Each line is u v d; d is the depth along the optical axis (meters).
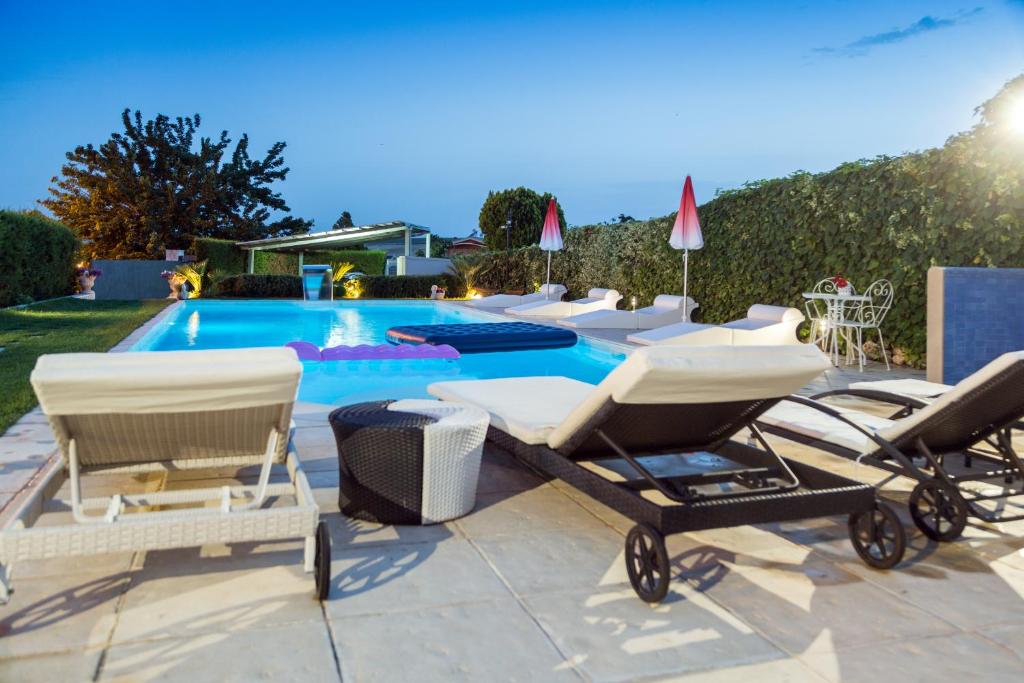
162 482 3.89
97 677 2.07
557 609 2.56
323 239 25.81
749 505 2.74
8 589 2.42
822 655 2.28
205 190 40.53
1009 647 2.35
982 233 7.86
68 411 2.51
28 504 2.62
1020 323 6.78
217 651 2.22
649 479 2.96
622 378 2.78
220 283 23.56
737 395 3.00
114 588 2.64
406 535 3.25
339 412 3.58
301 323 16.17
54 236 19.00
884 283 9.02
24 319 13.62
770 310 10.33
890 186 8.93
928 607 2.63
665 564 2.57
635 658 2.24
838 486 3.09
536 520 3.47
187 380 2.49
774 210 11.02
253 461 3.28
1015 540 3.29
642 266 15.18
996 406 3.38
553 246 17.11
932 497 3.34
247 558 2.93
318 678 2.09
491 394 4.70
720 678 2.14
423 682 2.08
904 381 5.02
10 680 2.04
